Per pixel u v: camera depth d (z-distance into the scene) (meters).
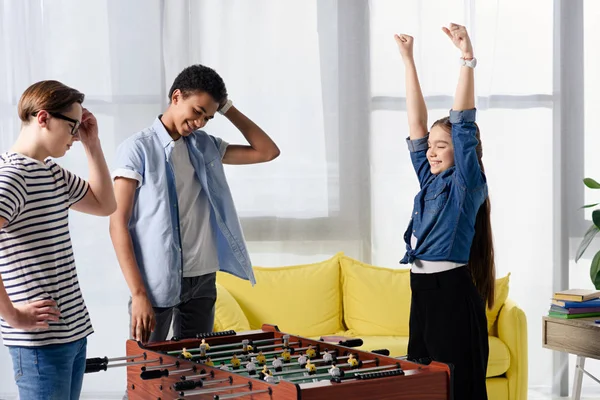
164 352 2.43
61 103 2.13
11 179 2.03
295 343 2.55
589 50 4.51
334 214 4.41
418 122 2.93
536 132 4.48
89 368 2.28
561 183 4.50
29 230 2.08
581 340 3.42
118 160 2.66
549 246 4.51
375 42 4.39
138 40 4.29
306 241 4.40
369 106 4.40
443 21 4.39
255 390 1.96
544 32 4.47
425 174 2.85
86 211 2.39
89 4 4.26
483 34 4.43
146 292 2.63
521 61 4.46
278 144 4.36
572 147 4.52
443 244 2.63
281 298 4.01
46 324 2.06
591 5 4.50
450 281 2.63
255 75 4.33
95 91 4.28
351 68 4.38
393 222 4.43
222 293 3.81
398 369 2.03
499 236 4.47
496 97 4.46
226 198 2.87
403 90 4.41
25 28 4.22
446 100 4.41
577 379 3.71
